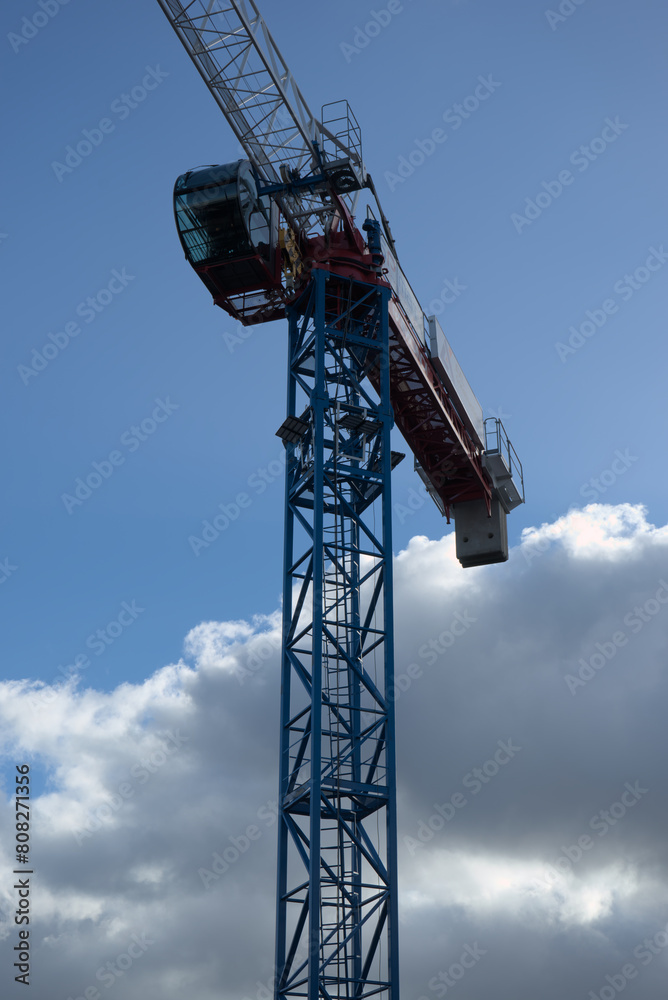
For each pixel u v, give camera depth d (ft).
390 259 195.83
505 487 243.19
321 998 143.74
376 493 175.22
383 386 178.60
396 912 150.20
